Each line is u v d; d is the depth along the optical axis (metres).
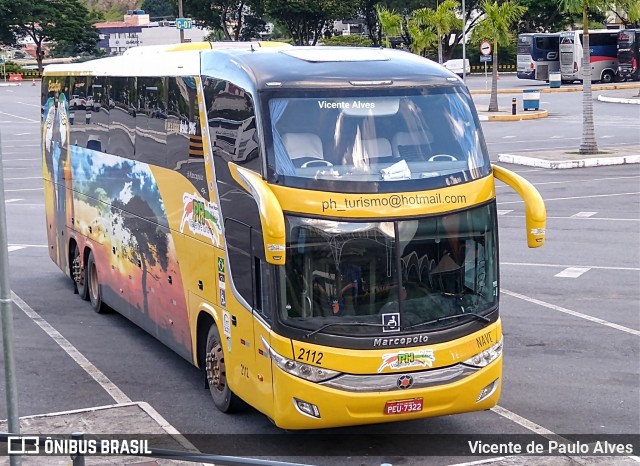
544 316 15.12
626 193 26.17
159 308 13.09
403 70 10.22
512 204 25.27
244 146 9.89
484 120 46.94
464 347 9.47
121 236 14.48
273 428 10.69
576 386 11.80
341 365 9.14
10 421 7.48
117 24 145.50
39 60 108.69
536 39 72.94
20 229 23.94
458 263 9.54
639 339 13.79
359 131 9.59
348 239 9.23
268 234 8.72
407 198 9.37
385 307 9.27
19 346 14.24
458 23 57.03
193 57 11.68
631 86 66.56
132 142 13.78
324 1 84.75
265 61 10.30
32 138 46.12
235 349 10.39
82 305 16.83
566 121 45.50
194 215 11.47
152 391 12.07
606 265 18.45
